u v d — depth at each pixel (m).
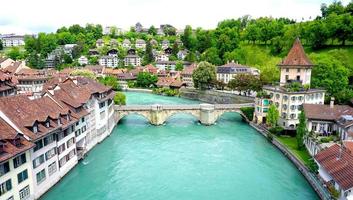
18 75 124.94
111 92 87.62
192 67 171.75
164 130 87.19
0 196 35.12
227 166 59.28
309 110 71.19
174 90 153.62
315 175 49.47
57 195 46.19
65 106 56.28
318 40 136.00
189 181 52.69
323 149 51.19
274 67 119.06
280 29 175.62
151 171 56.69
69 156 54.88
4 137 37.00
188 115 108.88
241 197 47.06
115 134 81.81
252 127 89.94
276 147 70.38
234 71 145.38
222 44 193.88
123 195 47.38
